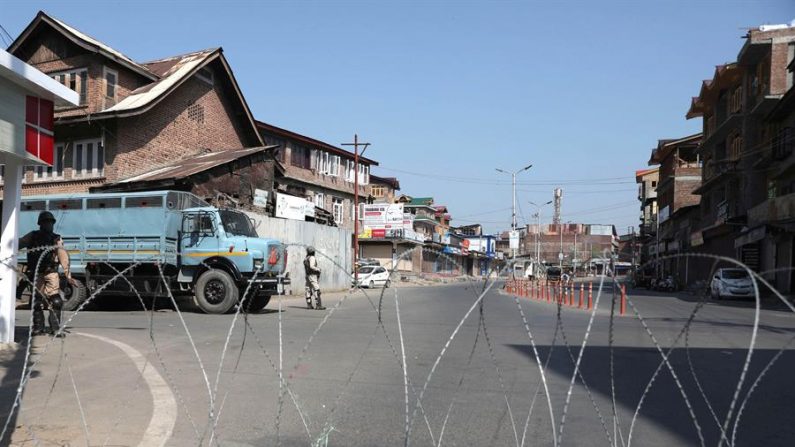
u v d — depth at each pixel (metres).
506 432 4.91
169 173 22.06
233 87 28.94
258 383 6.62
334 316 14.96
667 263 55.75
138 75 25.25
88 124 22.81
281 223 25.34
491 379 6.99
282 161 40.34
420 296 25.89
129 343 9.20
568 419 5.33
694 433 4.92
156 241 14.92
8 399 5.54
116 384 6.31
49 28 23.88
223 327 11.77
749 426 5.11
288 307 18.17
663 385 6.76
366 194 51.72
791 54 30.55
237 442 4.58
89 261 15.31
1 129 7.56
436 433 4.87
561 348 9.56
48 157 8.59
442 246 60.53
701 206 45.69
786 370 7.69
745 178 34.69
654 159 61.50
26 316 13.70
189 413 5.15
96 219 15.41
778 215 26.44
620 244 88.44
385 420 5.23
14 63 7.31
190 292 15.57
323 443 4.55
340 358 8.31
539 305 20.38
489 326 12.87
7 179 8.30
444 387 6.54
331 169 46.16
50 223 9.36
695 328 12.95
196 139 27.09
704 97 42.25
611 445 4.04
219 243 15.09
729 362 8.30
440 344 9.83
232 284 14.73
